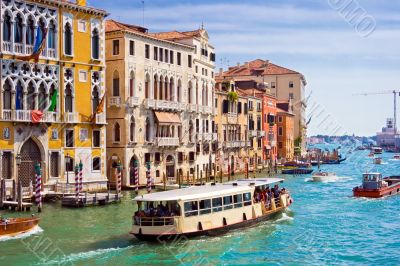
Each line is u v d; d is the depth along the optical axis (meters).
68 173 39.41
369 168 88.12
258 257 22.69
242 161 68.62
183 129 53.12
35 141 37.53
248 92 74.56
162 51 50.16
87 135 40.84
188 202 24.36
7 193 35.38
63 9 39.19
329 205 38.31
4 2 35.66
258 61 100.00
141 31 50.03
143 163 47.47
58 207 33.72
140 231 23.59
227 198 26.42
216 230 25.53
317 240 26.09
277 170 72.69
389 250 24.45
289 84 95.62
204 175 57.41
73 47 39.84
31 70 37.19
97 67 41.50
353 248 24.75
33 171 37.66
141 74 47.31
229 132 65.56
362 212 35.00
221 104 63.16
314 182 58.06
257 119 74.25
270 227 28.70
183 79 52.97
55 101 38.16
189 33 56.91
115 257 21.66
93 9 40.94
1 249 22.61
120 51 45.72
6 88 36.00
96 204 34.78
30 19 37.22
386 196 43.38
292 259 22.62
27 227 25.53
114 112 45.97
